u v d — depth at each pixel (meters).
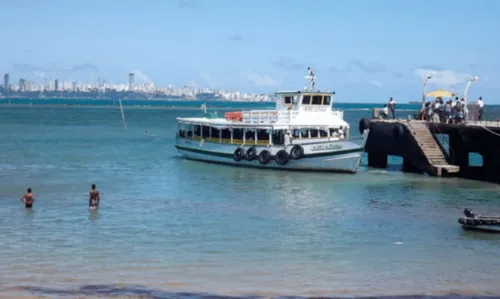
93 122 166.00
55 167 64.75
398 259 30.62
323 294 25.64
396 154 59.94
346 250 32.16
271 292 25.80
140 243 33.28
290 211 41.56
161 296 25.19
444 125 57.44
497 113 139.12
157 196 47.25
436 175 55.72
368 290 26.20
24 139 102.38
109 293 25.45
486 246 32.94
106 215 40.16
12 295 25.06
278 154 59.69
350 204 43.94
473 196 46.88
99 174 59.53
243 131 63.16
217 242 33.56
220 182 54.03
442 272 28.66
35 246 32.47
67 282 26.83
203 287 26.33
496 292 26.08
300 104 61.50
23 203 43.84
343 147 56.66
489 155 53.28
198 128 70.50
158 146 92.31
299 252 31.73
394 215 40.31
